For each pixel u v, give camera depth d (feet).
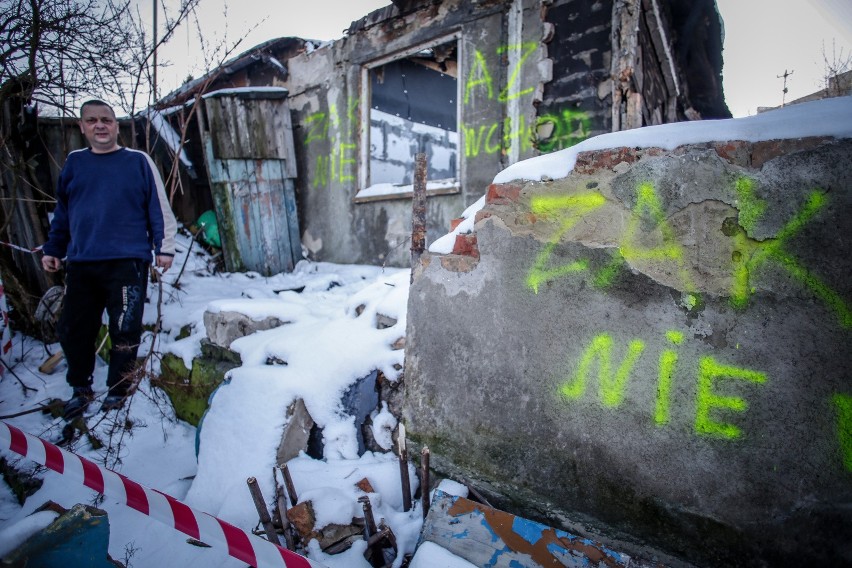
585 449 5.20
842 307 3.89
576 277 5.21
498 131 13.97
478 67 14.35
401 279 9.18
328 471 6.42
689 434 4.57
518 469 5.70
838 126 3.93
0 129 11.93
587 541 4.71
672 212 4.63
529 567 4.56
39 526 3.69
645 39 14.03
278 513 5.46
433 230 15.52
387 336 7.71
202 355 9.74
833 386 3.93
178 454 8.13
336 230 18.22
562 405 5.34
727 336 4.39
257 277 16.55
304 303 10.86
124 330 8.66
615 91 11.89
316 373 7.39
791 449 4.11
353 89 17.38
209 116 16.63
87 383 9.01
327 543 5.35
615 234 4.96
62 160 15.23
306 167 19.12
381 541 5.30
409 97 23.32
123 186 8.70
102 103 8.74
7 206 12.41
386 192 16.49
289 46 19.47
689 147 4.55
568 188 5.27
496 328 5.84
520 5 13.47
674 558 4.69
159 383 9.55
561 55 12.87
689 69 20.62
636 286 4.84
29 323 12.00
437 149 25.46
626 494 4.95
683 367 4.59
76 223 8.57
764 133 4.22
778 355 4.16
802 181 4.04
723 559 4.44
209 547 5.64
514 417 5.72
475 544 4.82
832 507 3.95
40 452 4.00
